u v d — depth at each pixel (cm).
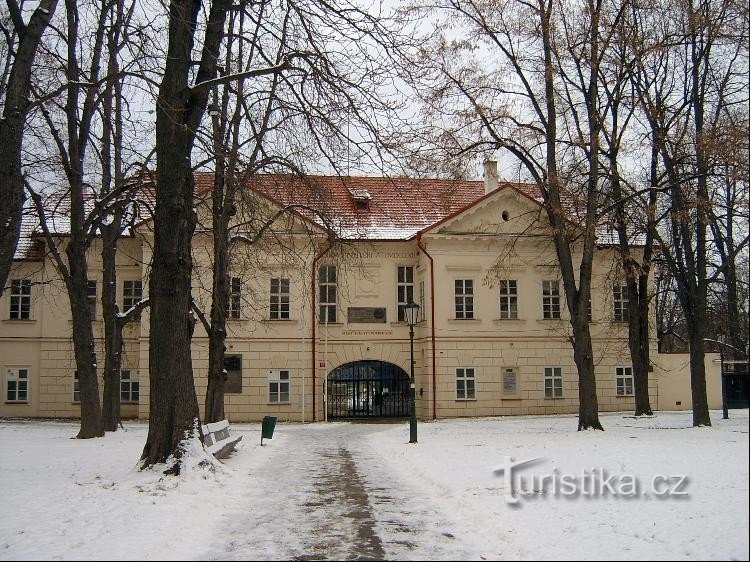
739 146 2184
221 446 1766
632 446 1936
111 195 2391
